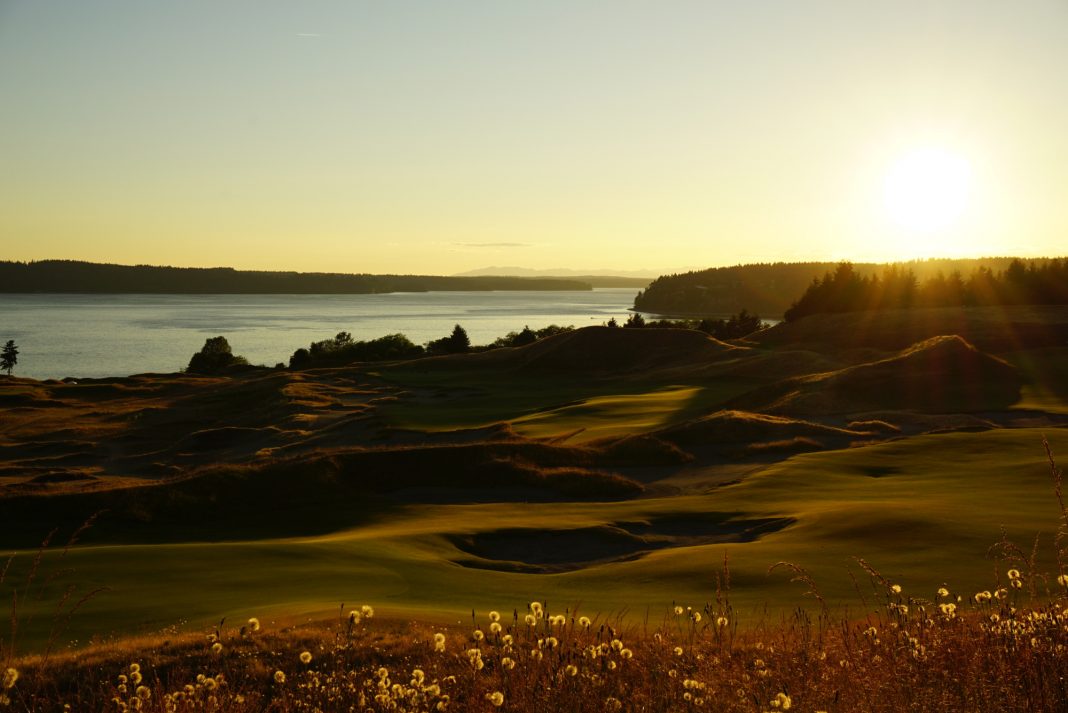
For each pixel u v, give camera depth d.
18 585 20.58
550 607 18.05
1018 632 8.02
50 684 11.48
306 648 12.90
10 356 163.75
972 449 42.72
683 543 29.14
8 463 70.75
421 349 153.25
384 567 23.17
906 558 21.55
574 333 118.62
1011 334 95.56
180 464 66.88
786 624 14.41
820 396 62.78
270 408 88.50
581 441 55.03
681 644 11.60
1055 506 28.14
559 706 7.55
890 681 7.64
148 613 17.69
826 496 34.06
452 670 11.08
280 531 36.03
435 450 47.41
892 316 112.25
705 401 70.31
